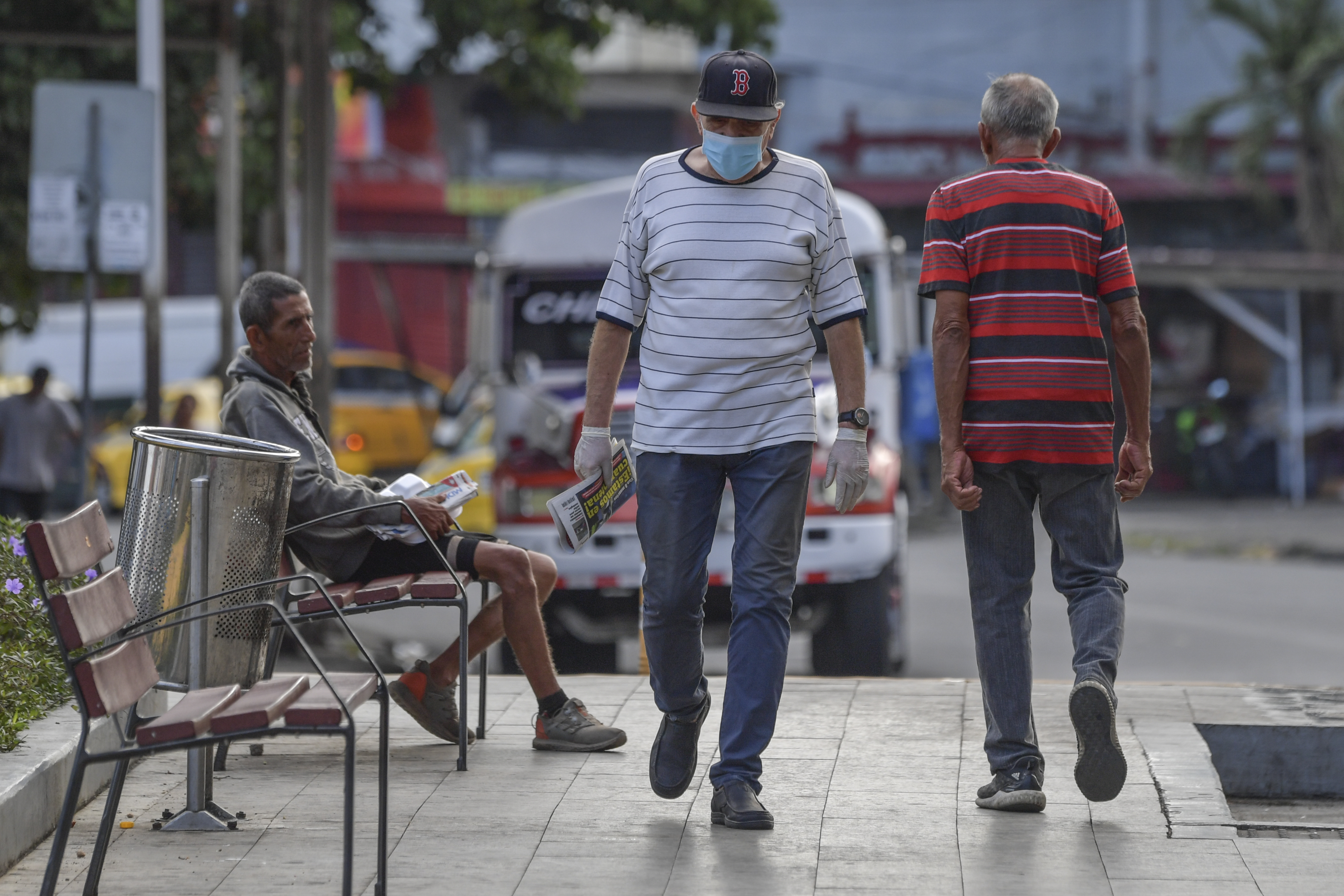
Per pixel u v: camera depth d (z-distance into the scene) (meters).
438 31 65.88
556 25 66.00
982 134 17.08
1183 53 124.62
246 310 19.09
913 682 23.17
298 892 14.28
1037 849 15.28
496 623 20.17
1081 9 125.56
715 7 65.38
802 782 17.77
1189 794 16.95
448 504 19.94
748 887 14.27
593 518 16.50
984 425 16.28
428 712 19.28
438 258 84.19
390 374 91.19
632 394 33.62
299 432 19.00
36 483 58.53
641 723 20.80
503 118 121.06
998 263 16.22
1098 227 16.38
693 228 15.79
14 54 53.66
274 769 18.77
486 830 16.11
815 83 128.25
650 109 122.62
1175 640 41.66
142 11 37.53
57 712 18.30
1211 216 119.81
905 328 35.69
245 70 60.00
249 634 15.99
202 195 60.00
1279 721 20.02
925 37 127.50
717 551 33.06
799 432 15.88
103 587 13.44
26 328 59.28
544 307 37.12
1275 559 65.31
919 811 16.59
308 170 46.34
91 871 14.12
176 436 16.95
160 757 19.27
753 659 16.00
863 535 33.03
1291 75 106.38
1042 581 56.16
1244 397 108.44
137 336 93.38
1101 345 16.34
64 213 33.12
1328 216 107.00
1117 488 16.70
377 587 18.41
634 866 14.88
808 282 16.30
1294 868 14.73
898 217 123.31
